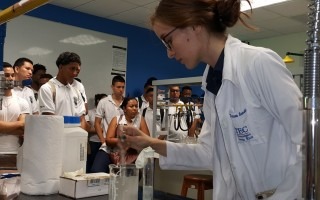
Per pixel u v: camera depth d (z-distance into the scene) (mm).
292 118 733
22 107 2201
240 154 874
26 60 3279
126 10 4988
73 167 1077
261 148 837
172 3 824
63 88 2768
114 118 3207
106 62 5391
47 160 982
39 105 2672
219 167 992
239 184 902
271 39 6305
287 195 741
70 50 4949
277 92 754
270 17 5035
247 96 821
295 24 5387
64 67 2760
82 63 5078
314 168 470
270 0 3885
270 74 769
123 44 5625
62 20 4871
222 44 901
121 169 900
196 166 1134
